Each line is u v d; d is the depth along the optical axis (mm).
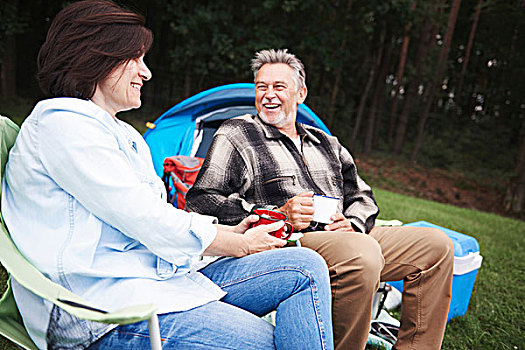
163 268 1275
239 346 1199
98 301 1163
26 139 1184
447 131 17719
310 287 1311
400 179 12008
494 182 13289
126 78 1292
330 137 2314
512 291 3389
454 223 5688
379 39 13773
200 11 9617
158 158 3053
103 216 1173
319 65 11719
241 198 1902
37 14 10883
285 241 1543
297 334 1260
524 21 13773
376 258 1604
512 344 2543
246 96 3070
